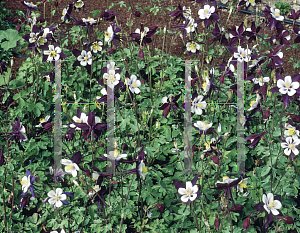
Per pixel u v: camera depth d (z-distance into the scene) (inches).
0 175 92.8
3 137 106.2
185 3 217.3
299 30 114.8
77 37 139.9
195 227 85.7
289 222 76.5
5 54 147.3
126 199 85.8
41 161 102.0
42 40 109.4
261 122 108.0
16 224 86.3
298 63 142.7
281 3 221.0
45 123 102.2
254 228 87.7
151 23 197.2
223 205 79.7
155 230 84.0
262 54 117.7
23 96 109.6
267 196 77.5
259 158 103.3
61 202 79.1
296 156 95.7
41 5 212.2
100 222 80.7
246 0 134.1
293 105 117.6
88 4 217.5
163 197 91.2
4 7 194.5
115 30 106.7
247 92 115.4
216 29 114.7
